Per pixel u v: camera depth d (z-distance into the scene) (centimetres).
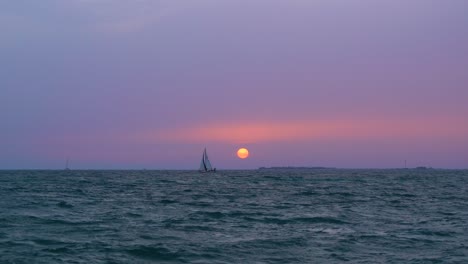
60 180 10638
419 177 14950
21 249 2030
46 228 2628
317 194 6009
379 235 2492
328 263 1870
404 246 2197
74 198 4919
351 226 2856
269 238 2380
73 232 2502
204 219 3131
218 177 14400
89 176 14850
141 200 4759
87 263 1809
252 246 2173
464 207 4178
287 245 2205
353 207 4128
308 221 3078
